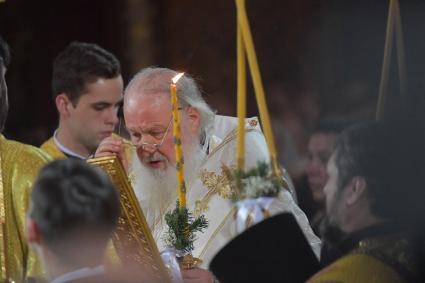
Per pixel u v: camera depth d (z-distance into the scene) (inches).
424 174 250.5
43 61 859.4
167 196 357.7
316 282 245.1
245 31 259.3
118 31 882.8
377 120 271.7
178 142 308.8
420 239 247.3
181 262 319.9
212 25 848.9
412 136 253.9
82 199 219.0
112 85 406.0
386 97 297.9
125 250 302.5
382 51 791.1
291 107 791.1
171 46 869.8
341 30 799.7
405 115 258.8
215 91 818.2
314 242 352.2
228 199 362.6
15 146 301.3
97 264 222.5
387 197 249.8
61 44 870.4
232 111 812.0
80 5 874.8
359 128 257.0
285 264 260.8
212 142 371.9
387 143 252.4
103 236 220.8
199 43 848.3
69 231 217.8
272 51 812.6
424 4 597.9
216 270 262.4
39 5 863.7
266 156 367.9
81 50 407.2
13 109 839.7
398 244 246.8
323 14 806.5
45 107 847.1
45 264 221.8
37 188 220.7
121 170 286.7
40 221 218.5
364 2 797.2
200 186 363.9
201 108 366.3
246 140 369.7
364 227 251.0
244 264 261.1
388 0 791.7
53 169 222.7
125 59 880.3
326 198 260.8
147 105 352.2
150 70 363.6
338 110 762.2
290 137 769.6
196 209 362.6
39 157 301.3
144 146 353.1
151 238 292.8
